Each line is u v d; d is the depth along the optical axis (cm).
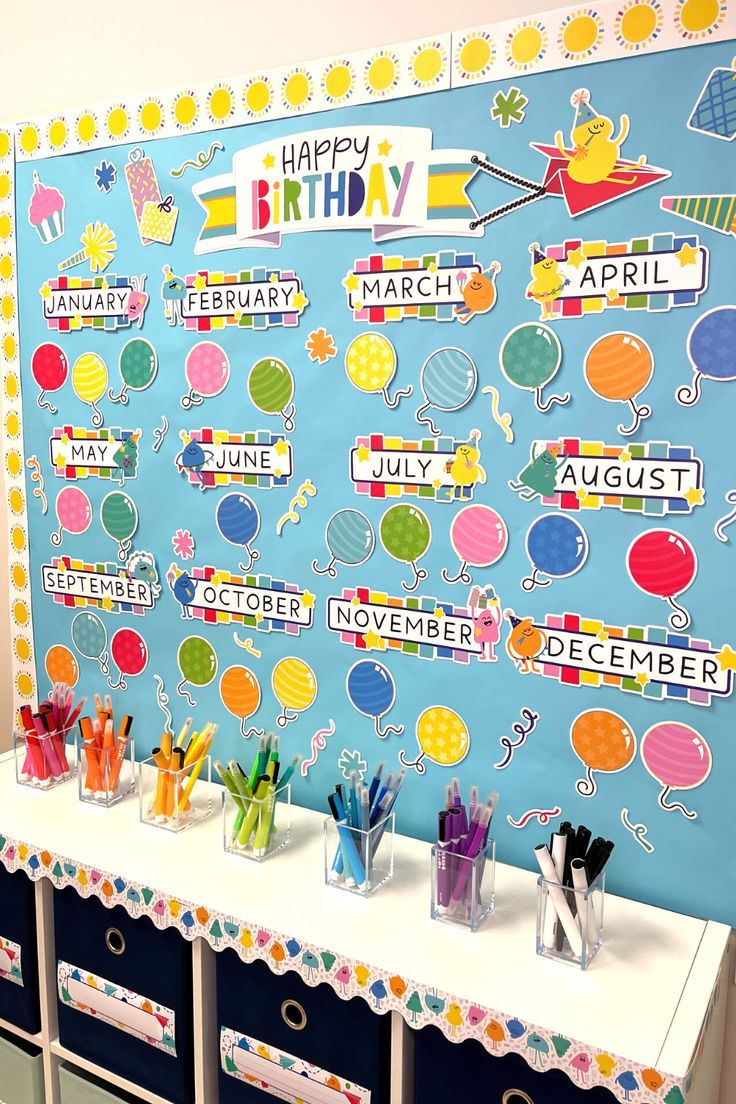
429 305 120
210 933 114
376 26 121
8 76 154
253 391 136
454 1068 103
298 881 121
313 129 125
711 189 102
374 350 125
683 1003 96
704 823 112
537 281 113
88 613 160
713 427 105
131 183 142
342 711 136
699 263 104
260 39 130
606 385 111
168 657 152
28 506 164
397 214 121
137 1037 128
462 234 117
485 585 122
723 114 100
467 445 120
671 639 111
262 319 133
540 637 119
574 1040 91
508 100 112
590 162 108
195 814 139
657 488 109
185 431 144
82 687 163
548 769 121
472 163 115
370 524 129
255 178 130
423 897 117
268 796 125
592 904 104
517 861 125
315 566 135
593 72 106
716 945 107
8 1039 148
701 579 108
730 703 108
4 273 158
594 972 102
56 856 128
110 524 154
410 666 129
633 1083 89
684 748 112
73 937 133
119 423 150
